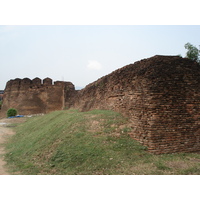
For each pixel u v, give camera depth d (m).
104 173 5.22
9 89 37.19
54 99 35.75
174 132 6.80
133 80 8.80
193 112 7.28
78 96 20.20
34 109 34.66
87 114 10.92
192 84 7.60
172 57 8.23
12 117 29.64
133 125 7.59
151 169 5.14
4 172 6.52
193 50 12.09
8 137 14.86
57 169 5.97
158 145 6.50
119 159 5.91
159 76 7.30
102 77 14.30
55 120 13.42
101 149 6.56
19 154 8.89
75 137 7.90
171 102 7.05
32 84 36.19
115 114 9.62
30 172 6.05
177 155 6.33
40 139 9.80
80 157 6.32
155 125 6.66
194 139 7.05
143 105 7.36
